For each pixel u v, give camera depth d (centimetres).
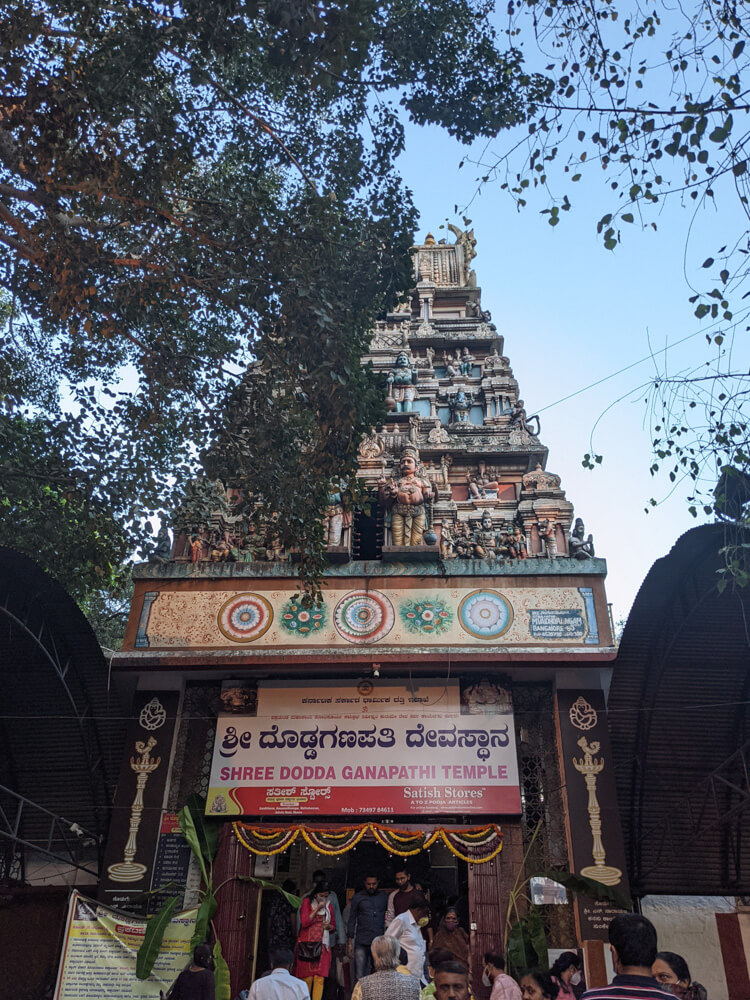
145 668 1487
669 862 1552
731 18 737
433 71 1129
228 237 1150
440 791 1408
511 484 1897
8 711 1606
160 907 1346
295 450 1281
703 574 1449
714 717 1561
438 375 2161
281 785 1423
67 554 1426
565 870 1401
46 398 1545
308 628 1520
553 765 1491
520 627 1511
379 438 1875
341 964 1279
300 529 1284
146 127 1009
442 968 541
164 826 1422
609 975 1278
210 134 1196
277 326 1145
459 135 1161
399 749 1448
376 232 1162
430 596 1545
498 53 1141
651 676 1538
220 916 1270
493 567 1566
